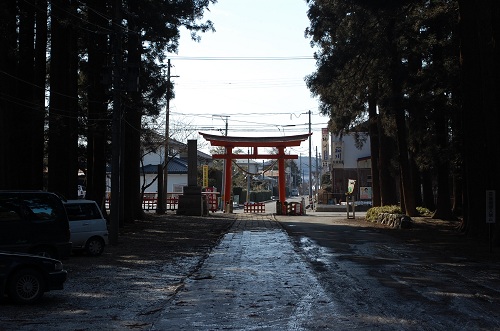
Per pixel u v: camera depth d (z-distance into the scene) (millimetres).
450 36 30922
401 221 32250
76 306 10727
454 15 28953
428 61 32562
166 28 28781
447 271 15742
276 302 11141
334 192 71125
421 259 18594
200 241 24891
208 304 10961
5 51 19609
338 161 70688
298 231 31047
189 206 46281
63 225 15273
